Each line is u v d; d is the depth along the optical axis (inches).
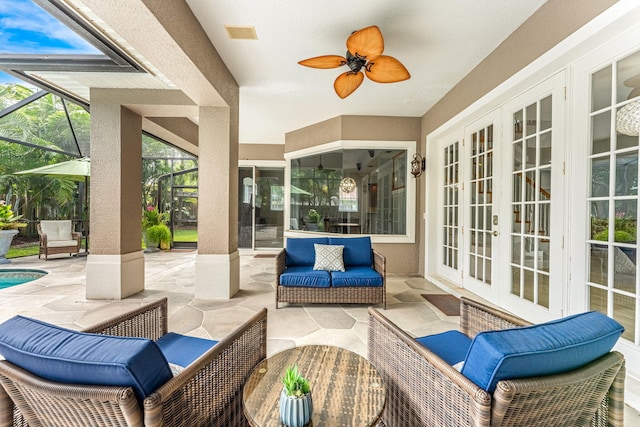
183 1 88.7
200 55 101.5
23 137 279.3
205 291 138.9
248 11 93.5
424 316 117.0
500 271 121.9
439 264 176.9
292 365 54.2
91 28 94.1
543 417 34.4
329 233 208.1
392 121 192.2
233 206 144.2
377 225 198.2
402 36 106.5
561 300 92.0
